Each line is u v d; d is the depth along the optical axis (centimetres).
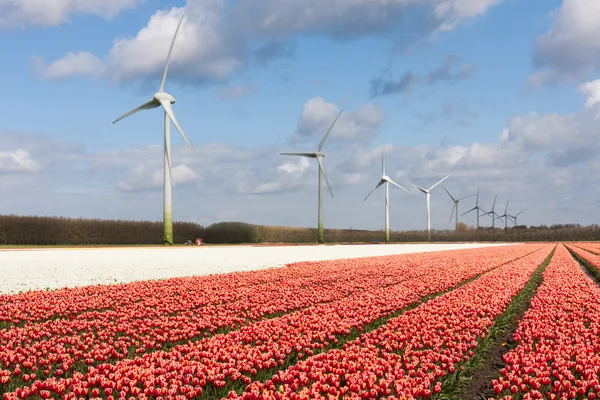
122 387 915
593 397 945
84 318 1664
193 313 1827
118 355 1180
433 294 2314
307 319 1575
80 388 889
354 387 917
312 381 983
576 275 2977
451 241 16262
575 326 1495
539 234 16262
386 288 2462
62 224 9831
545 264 4141
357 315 1656
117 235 10662
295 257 5041
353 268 3578
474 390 1083
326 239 15762
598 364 1106
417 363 1098
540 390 1010
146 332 1425
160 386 941
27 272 3116
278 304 1955
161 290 2352
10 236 9181
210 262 4200
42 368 1104
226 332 1504
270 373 1077
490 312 1697
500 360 1298
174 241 11681
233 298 2136
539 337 1387
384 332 1380
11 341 1275
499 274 3030
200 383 941
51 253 5497
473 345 1283
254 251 6575
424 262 4197
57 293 2195
